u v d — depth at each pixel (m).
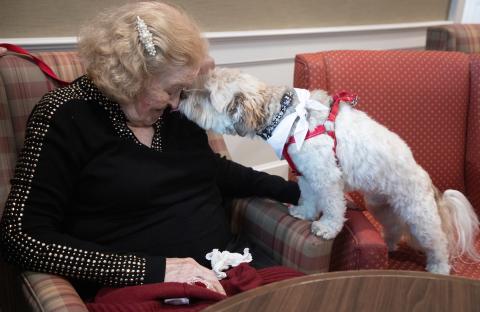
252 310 0.73
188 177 1.21
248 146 2.56
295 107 1.33
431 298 0.79
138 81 1.04
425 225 1.48
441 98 1.81
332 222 1.29
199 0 2.04
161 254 1.16
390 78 1.75
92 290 1.12
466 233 1.60
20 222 0.97
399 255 1.70
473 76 1.86
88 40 1.07
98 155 1.08
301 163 1.34
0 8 1.59
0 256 1.15
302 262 1.25
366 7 2.79
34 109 1.09
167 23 1.04
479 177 1.86
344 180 1.40
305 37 2.52
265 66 2.42
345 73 1.70
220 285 1.07
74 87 1.11
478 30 2.19
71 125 1.05
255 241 1.42
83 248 1.00
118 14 1.07
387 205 1.62
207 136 1.44
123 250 1.12
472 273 1.57
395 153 1.39
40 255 0.96
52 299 0.87
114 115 1.11
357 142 1.34
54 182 1.03
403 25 3.01
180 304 0.99
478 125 1.85
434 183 1.88
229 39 2.20
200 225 1.22
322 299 0.77
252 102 1.30
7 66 1.22
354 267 1.26
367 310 0.76
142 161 1.13
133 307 0.94
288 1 2.38
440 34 2.18
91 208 1.11
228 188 1.42
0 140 1.19
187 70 1.11
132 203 1.12
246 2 2.21
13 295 1.19
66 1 1.71
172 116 1.28
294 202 1.46
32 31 1.68
